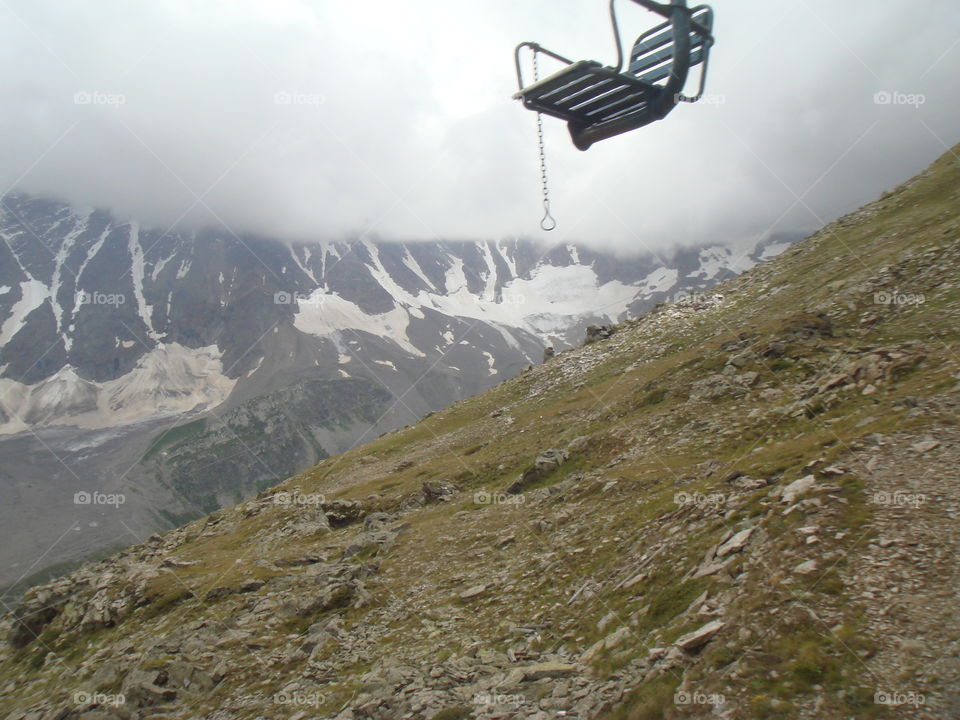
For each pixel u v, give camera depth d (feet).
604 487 113.29
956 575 43.50
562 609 70.90
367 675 68.59
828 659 40.01
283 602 108.99
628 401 195.42
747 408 137.69
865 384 104.99
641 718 42.45
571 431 203.31
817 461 68.08
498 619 75.31
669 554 66.54
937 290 153.79
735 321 251.60
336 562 132.26
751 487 73.15
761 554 54.29
